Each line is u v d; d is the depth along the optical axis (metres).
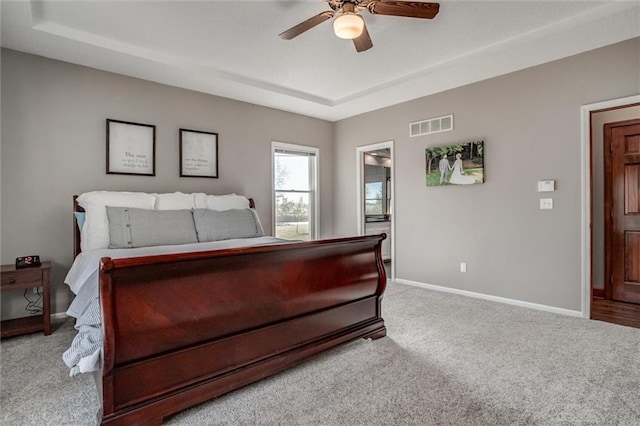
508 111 3.69
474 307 3.58
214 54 3.35
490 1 2.48
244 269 1.93
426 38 3.04
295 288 2.16
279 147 5.03
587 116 3.17
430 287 4.45
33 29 2.70
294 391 1.95
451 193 4.21
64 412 1.76
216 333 1.80
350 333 2.48
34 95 3.16
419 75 3.81
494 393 1.92
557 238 3.37
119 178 3.61
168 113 3.96
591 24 2.67
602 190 4.03
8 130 3.05
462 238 4.11
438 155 4.29
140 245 3.01
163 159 3.92
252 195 4.72
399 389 1.96
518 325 3.02
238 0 2.45
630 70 2.94
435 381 2.05
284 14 2.64
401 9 2.20
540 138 3.46
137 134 3.72
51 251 3.25
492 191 3.83
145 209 3.27
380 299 2.76
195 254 1.67
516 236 3.66
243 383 1.88
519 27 2.86
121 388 1.51
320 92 4.54
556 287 3.39
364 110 5.11
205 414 1.73
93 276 2.17
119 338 1.49
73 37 2.85
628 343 2.61
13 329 2.74
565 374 2.13
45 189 3.22
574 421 1.66
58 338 2.79
